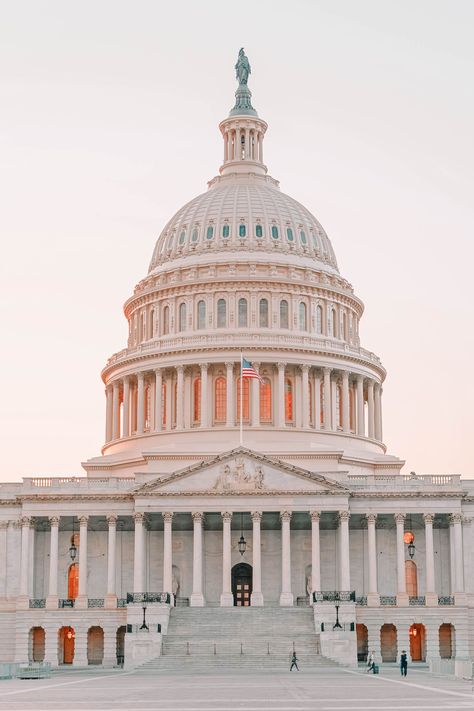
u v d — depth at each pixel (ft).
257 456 366.02
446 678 240.12
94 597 379.96
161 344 447.42
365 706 147.54
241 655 312.91
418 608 358.02
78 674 280.31
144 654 312.09
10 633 364.79
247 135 509.35
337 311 467.93
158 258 483.10
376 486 372.99
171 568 365.40
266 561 381.81
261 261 457.27
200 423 430.20
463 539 375.66
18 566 375.25
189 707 147.74
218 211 475.72
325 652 315.17
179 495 364.79
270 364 437.17
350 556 380.78
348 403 448.24
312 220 489.26
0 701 161.17
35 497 372.79
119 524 383.86
